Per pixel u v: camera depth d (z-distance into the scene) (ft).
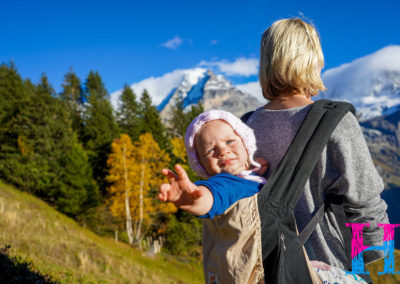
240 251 3.43
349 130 3.94
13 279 13.98
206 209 3.08
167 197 2.79
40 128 112.37
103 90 183.83
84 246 47.62
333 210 4.14
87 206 100.37
